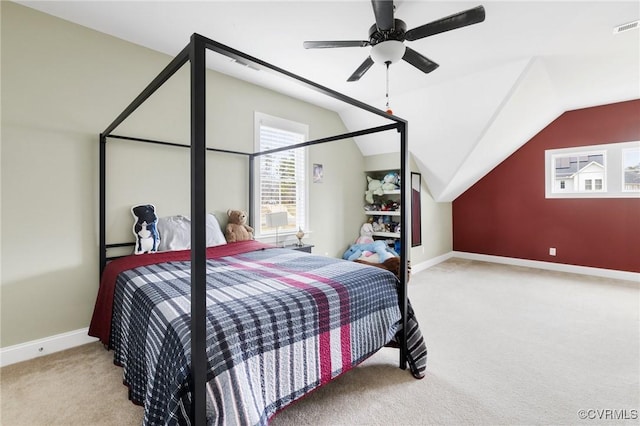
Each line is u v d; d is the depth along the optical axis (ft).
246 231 10.28
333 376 4.91
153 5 6.83
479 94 10.82
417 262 15.29
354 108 14.06
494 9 6.95
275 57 9.16
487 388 5.79
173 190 9.24
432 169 14.85
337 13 7.06
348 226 15.46
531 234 16.24
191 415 3.30
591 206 14.40
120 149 8.23
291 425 4.78
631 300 10.80
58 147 7.34
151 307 4.53
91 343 7.73
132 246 8.43
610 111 13.73
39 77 7.07
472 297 11.25
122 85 8.30
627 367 6.49
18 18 6.79
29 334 6.98
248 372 3.79
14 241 6.79
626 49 8.87
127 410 5.12
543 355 7.04
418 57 7.16
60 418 4.92
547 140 15.58
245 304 4.27
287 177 12.55
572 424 4.84
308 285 5.21
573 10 7.00
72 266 7.55
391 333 6.05
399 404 5.32
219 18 7.27
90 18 7.33
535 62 9.45
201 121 3.20
